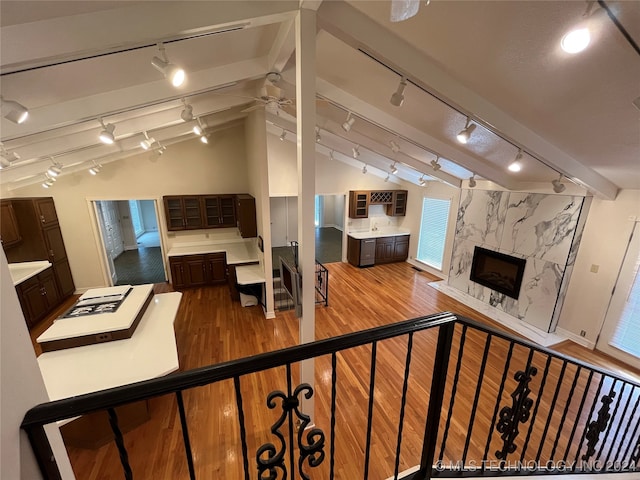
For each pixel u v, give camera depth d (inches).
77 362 98.3
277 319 193.0
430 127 131.2
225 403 122.4
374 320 193.9
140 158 224.7
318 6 67.9
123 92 89.0
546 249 176.1
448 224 257.3
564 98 82.1
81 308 122.6
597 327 160.2
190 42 74.6
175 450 102.0
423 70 81.7
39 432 24.4
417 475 50.3
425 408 119.9
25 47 50.8
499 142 128.1
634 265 145.6
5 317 22.3
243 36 83.4
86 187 216.2
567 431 111.0
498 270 209.5
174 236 248.5
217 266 242.5
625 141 96.7
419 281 261.9
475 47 71.6
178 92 95.7
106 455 100.1
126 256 327.9
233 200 251.3
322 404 122.0
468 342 168.2
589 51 63.0
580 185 142.8
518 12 58.5
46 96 76.3
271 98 137.6
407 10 33.0
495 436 108.0
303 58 72.2
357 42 74.6
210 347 163.2
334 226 487.8
